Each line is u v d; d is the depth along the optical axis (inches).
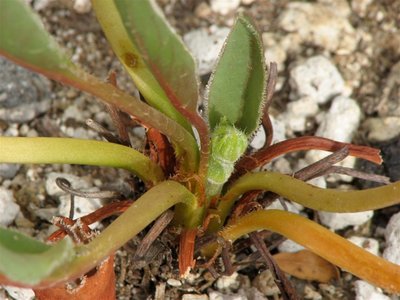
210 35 3.8
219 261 2.9
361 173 2.7
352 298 3.1
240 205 2.7
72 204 2.8
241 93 2.5
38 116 3.6
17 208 3.2
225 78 2.5
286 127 3.6
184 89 2.1
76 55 3.8
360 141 3.5
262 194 2.9
